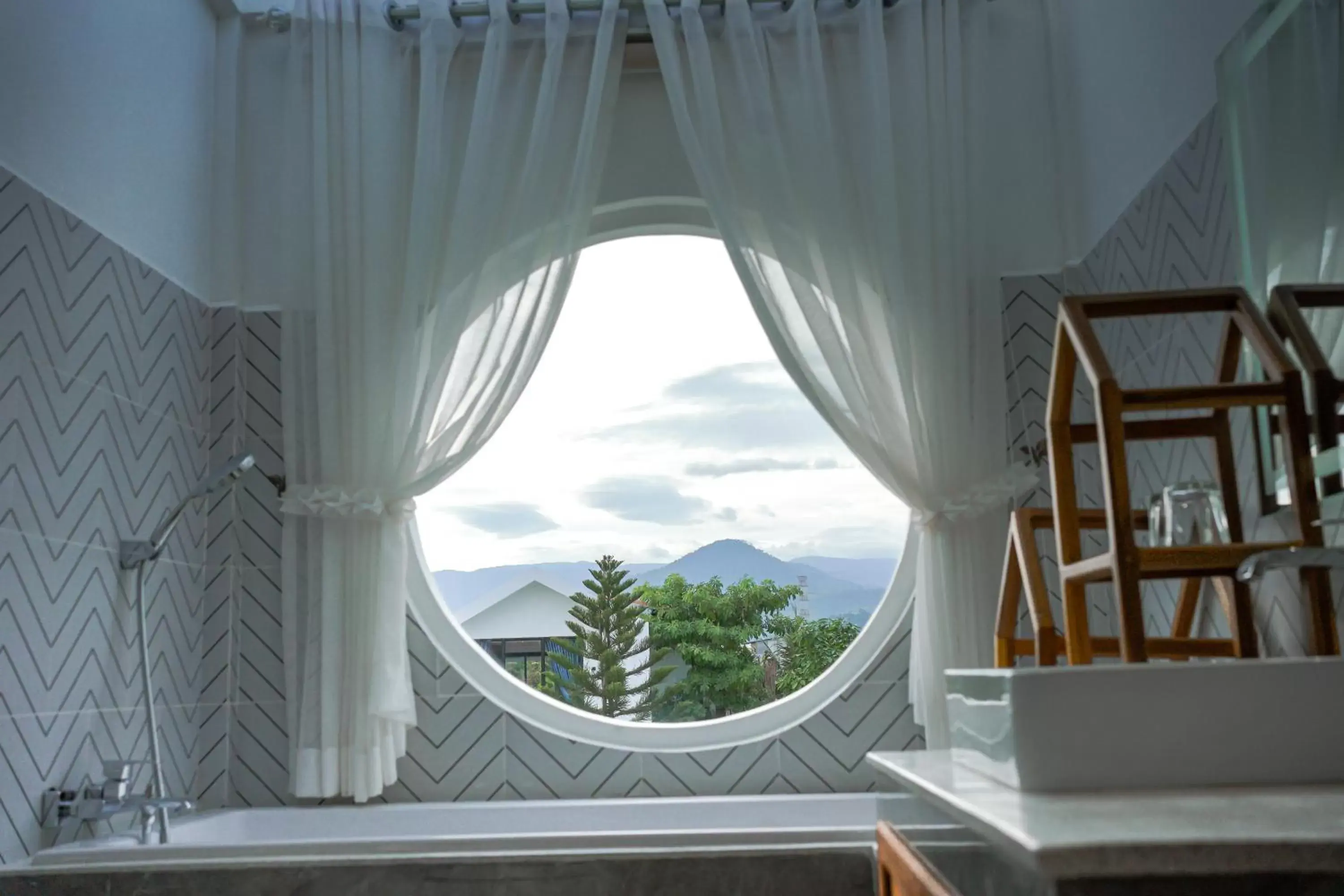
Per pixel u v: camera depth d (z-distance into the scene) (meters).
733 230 3.06
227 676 3.10
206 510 3.16
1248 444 2.15
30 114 2.42
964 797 1.22
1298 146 1.88
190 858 2.26
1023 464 3.01
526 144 3.18
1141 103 2.66
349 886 2.22
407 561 3.20
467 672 3.19
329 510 2.96
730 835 2.24
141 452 2.82
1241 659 1.81
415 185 3.10
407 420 3.03
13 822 2.27
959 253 3.03
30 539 2.36
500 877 2.21
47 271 2.45
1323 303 1.78
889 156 3.07
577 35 3.25
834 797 2.95
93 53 2.67
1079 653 1.92
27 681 2.34
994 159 3.24
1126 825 0.99
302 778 2.88
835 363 3.00
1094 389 1.69
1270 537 2.05
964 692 1.51
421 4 3.19
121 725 2.68
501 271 3.09
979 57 3.17
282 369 3.05
